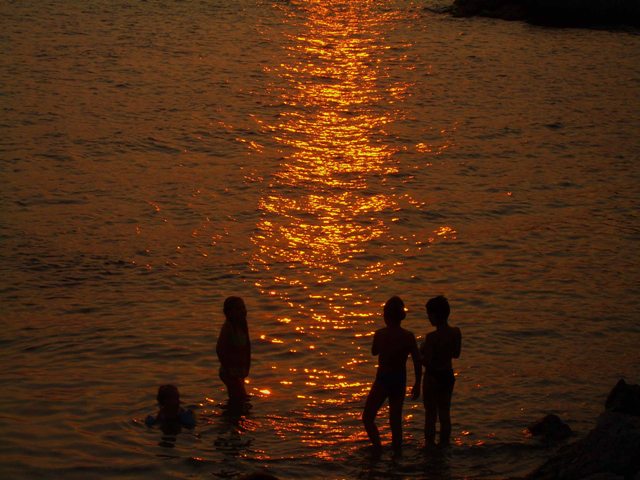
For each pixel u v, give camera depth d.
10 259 68.19
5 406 44.78
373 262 69.56
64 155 95.94
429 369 42.03
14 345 53.34
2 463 38.69
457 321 58.41
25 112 112.44
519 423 44.59
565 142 108.75
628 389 44.44
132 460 39.72
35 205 80.69
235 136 106.06
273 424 44.00
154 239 73.38
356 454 41.12
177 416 43.53
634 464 35.84
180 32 169.50
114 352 52.44
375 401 41.59
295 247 72.44
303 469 39.59
